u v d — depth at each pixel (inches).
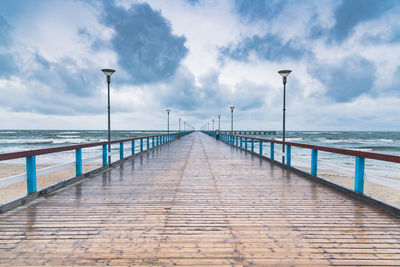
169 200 148.2
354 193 153.3
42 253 85.4
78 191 169.0
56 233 101.0
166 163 306.2
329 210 130.6
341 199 150.6
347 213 126.0
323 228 107.3
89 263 79.4
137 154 389.7
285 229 106.0
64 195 158.4
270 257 83.6
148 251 87.0
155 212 127.0
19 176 139.9
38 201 144.7
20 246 90.1
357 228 107.4
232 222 113.7
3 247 89.4
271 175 228.1
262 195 159.8
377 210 130.6
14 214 122.6
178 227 107.8
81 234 100.3
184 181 202.1
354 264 80.0
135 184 190.9
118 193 163.9
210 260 81.4
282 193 164.7
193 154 414.6
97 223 111.8
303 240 96.0
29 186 148.4
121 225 109.7
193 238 97.1
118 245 91.2
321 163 197.0
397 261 82.0
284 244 92.7
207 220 116.1
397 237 99.0
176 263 79.5
